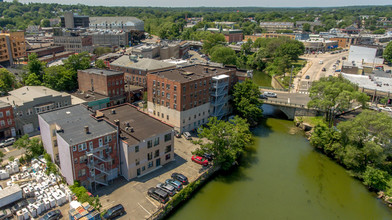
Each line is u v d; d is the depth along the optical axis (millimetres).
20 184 62875
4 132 84938
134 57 137000
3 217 52531
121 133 71438
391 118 79812
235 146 78125
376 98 120312
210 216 61344
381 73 151375
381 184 71500
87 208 54250
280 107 116938
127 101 120062
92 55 183750
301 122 108875
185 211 62406
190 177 71000
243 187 72062
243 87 107438
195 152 76875
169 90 94000
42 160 72375
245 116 107250
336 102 95562
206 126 103812
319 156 88438
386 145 76062
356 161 77438
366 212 64938
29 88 104812
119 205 57250
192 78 97250
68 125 68500
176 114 94000
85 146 61594
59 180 65625
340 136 84125
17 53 181250
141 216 57062
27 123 90812
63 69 123625
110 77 110500
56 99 96500
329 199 68938
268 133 104250
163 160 76125
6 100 91625
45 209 56000
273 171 79750
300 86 150750
